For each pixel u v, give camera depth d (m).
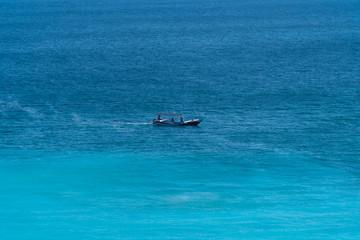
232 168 167.12
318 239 122.06
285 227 127.12
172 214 134.88
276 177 159.62
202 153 180.75
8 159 173.12
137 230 126.44
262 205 140.00
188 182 156.12
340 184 154.38
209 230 126.19
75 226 128.00
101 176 159.88
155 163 171.00
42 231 125.38
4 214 133.25
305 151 181.50
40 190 148.88
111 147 187.38
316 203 141.12
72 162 171.25
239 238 122.44
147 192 148.38
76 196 145.12
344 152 179.88
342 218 132.12
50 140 194.38
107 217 132.88
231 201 142.38
